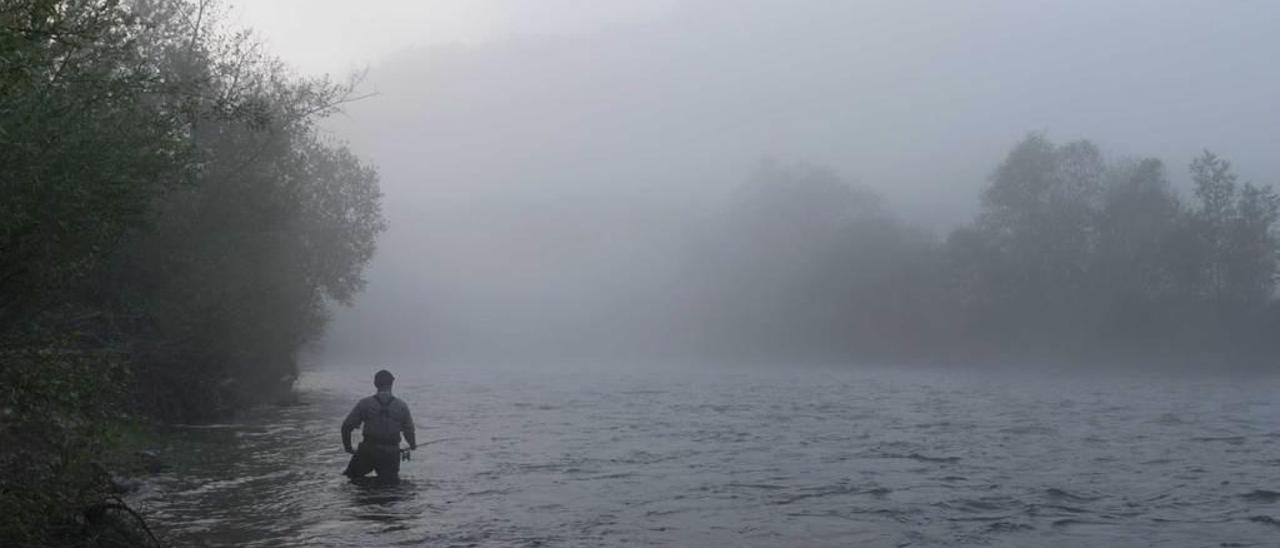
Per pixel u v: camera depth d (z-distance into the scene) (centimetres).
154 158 1114
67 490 1038
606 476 1855
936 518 1440
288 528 1314
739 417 3278
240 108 1625
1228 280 8225
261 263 2566
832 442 2467
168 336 2144
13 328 1069
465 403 4003
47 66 933
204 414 2902
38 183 930
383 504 1513
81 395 1066
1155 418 3247
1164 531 1345
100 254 1102
